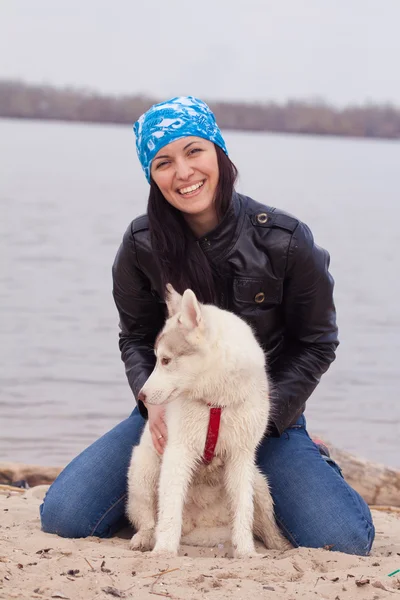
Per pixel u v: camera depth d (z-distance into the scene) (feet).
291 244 16.30
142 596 11.89
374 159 386.52
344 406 33.81
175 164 16.06
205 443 15.84
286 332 17.71
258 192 148.97
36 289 55.31
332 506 16.35
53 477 23.52
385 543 17.65
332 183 195.93
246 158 316.60
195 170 16.03
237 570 13.56
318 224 101.65
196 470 16.42
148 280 17.66
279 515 16.76
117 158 293.43
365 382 37.35
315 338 17.30
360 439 29.91
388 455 28.32
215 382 15.56
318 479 16.75
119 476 17.44
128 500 17.08
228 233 16.47
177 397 15.99
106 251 73.67
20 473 23.39
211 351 15.48
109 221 97.86
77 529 16.83
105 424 30.42
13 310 48.83
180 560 14.15
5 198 122.31
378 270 68.85
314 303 16.89
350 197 150.51
